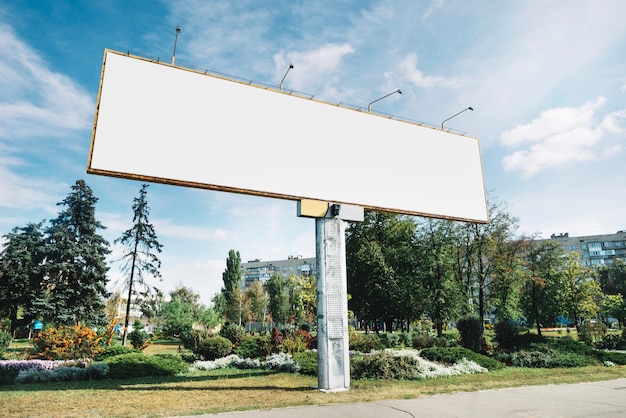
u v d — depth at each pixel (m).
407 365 13.03
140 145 10.49
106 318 38.41
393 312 34.75
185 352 22.08
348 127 13.68
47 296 37.12
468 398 9.27
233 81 12.15
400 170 14.30
